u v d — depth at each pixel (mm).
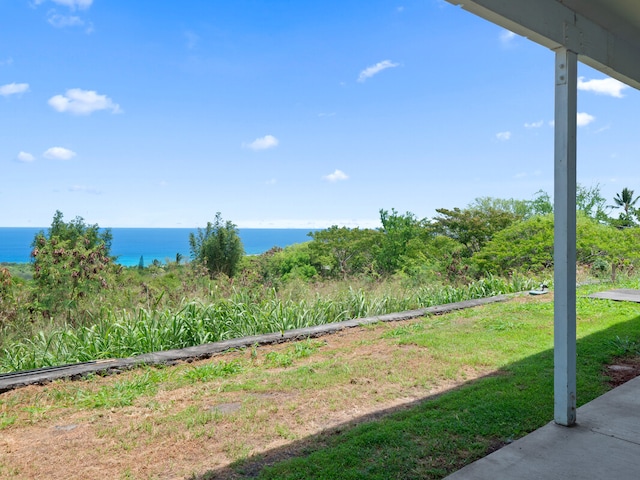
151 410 4012
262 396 4336
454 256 15773
